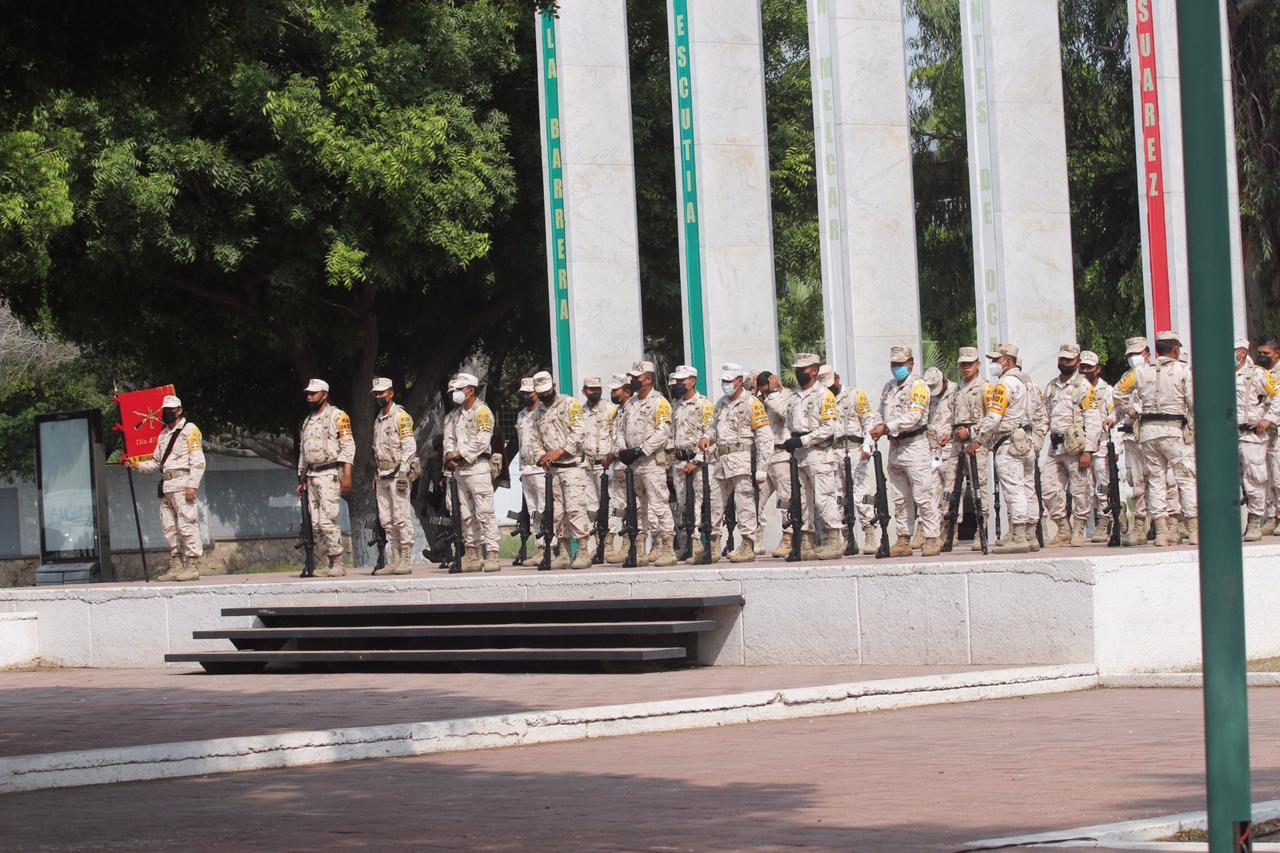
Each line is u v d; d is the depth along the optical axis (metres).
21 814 10.70
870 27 28.52
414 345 37.81
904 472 21.00
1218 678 5.63
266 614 22.58
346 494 25.09
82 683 21.95
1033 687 16.05
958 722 14.13
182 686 20.58
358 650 21.56
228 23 14.23
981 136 27.70
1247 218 35.47
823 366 21.92
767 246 29.39
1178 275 25.56
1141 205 25.73
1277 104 35.19
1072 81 37.56
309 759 12.84
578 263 29.70
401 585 21.77
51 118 28.89
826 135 28.66
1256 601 17.53
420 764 12.68
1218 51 5.60
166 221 30.41
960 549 22.31
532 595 20.67
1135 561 16.97
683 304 29.52
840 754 12.32
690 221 29.27
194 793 11.46
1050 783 10.41
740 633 19.34
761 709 14.80
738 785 10.91
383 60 30.92
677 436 23.38
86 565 28.11
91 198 30.06
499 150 32.97
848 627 18.44
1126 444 21.77
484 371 46.34
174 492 25.36
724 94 29.22
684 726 14.40
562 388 29.86
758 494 22.50
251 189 30.94
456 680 19.30
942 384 22.55
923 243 39.25
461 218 31.67
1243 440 20.22
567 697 16.72
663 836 8.97
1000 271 27.36
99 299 34.25
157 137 30.12
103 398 48.78
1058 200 27.69
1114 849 7.91
